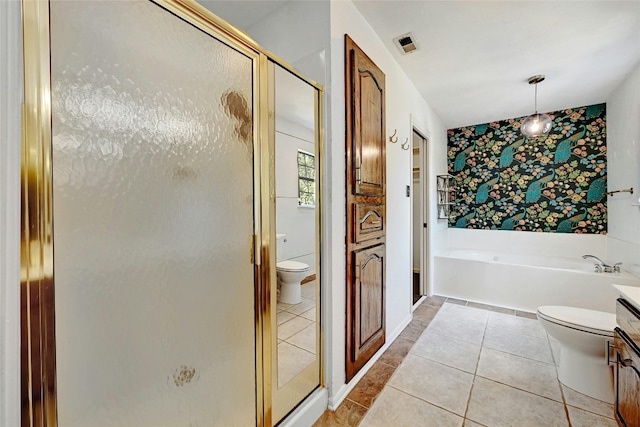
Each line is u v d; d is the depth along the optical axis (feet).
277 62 4.15
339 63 5.24
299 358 4.66
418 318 9.18
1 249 1.82
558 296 9.30
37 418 1.98
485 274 10.62
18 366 1.91
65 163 2.09
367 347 6.19
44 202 1.99
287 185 4.38
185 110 2.93
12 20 1.85
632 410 3.95
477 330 8.25
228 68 3.40
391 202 7.56
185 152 2.93
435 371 6.18
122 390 2.47
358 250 5.81
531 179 12.16
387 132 7.31
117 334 2.43
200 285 3.12
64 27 2.07
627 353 4.12
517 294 9.98
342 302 5.38
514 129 12.55
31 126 1.93
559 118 11.56
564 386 5.60
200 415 3.13
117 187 2.40
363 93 5.87
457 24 6.26
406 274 8.66
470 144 13.58
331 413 4.97
